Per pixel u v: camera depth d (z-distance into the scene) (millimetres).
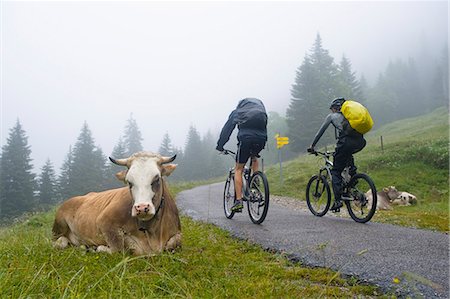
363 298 3555
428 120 59875
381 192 18031
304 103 62312
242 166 7738
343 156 7992
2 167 57125
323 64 74875
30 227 12242
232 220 8359
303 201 16797
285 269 4488
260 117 7426
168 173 5027
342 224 7406
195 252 5012
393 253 5008
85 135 71938
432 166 23891
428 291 3643
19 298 3000
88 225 5434
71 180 64312
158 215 4883
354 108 7684
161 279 3635
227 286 3678
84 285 3555
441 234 6320
